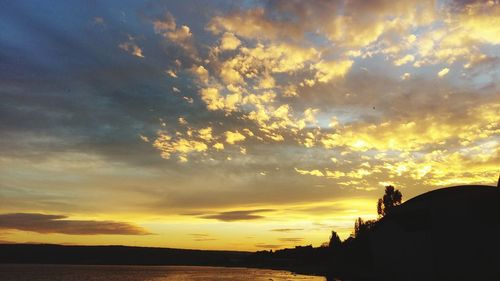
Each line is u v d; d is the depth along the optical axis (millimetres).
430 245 50625
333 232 151375
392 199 126750
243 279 189625
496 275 45375
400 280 53312
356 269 98250
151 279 199125
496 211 46656
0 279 188750
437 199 52156
